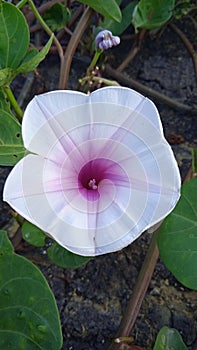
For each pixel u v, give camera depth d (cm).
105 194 28
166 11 46
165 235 32
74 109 27
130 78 52
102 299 40
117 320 39
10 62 35
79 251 27
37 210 27
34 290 30
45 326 30
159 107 51
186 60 54
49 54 53
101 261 42
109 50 54
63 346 39
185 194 33
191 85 52
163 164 27
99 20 49
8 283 31
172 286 41
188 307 40
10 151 33
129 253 42
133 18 47
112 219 27
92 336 39
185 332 39
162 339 32
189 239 32
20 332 30
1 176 46
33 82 51
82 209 28
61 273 41
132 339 36
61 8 49
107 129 28
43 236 36
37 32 53
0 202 45
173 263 32
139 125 28
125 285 41
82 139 28
